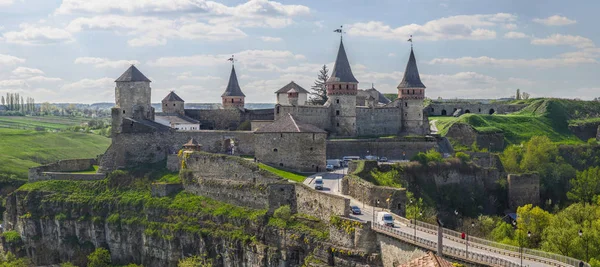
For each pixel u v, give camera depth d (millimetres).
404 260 92875
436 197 162375
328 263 108812
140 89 184875
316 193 122688
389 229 99062
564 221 130375
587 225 130000
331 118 194625
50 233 163500
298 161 154875
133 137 175875
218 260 135125
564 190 197500
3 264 148000
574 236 115938
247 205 139000
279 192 132500
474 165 178875
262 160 158000
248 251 129250
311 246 115438
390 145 187750
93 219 158500
